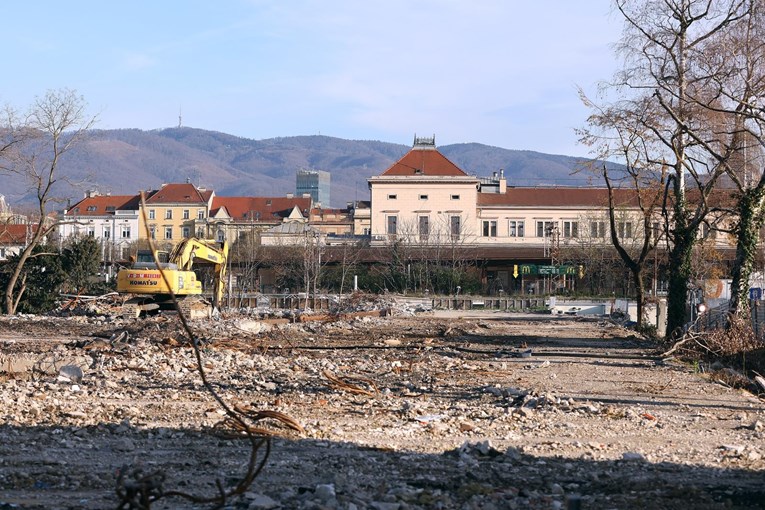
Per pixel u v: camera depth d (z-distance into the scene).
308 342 38.84
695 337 34.88
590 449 13.77
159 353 28.55
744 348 33.38
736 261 37.81
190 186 142.25
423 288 95.25
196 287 49.69
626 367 28.97
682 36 39.03
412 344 38.28
